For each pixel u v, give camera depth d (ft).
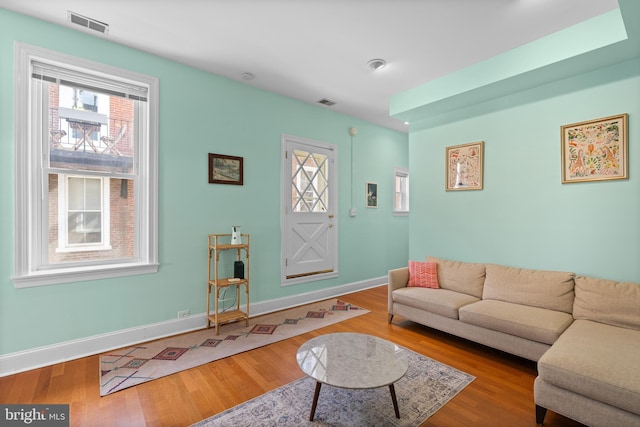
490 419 6.08
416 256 13.46
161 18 7.84
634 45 7.36
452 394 6.89
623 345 6.23
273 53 9.61
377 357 6.37
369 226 16.97
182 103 10.27
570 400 5.53
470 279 10.68
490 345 8.58
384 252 17.83
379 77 11.21
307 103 13.93
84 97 8.83
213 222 11.02
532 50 8.70
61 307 8.23
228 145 11.38
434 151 12.82
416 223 13.46
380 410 6.31
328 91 12.59
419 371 7.91
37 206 8.16
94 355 8.59
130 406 6.40
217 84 11.07
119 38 8.77
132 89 9.47
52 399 6.59
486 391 7.02
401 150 18.94
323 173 14.74
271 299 12.73
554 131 9.48
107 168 9.18
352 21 7.93
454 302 9.60
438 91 11.18
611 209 8.46
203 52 9.56
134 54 9.32
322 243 14.70
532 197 9.96
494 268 10.32
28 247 7.84
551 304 8.64
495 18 7.72
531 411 6.33
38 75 8.05
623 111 8.25
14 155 7.61
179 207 10.23
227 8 7.44
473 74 10.10
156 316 9.80
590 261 8.79
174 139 10.11
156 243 9.75
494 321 8.34
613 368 5.34
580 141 8.96
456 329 9.37
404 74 10.97
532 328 7.64
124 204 9.50
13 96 7.61
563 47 8.09
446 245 12.38
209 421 5.96
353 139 16.06
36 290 7.91
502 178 10.71
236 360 8.43
